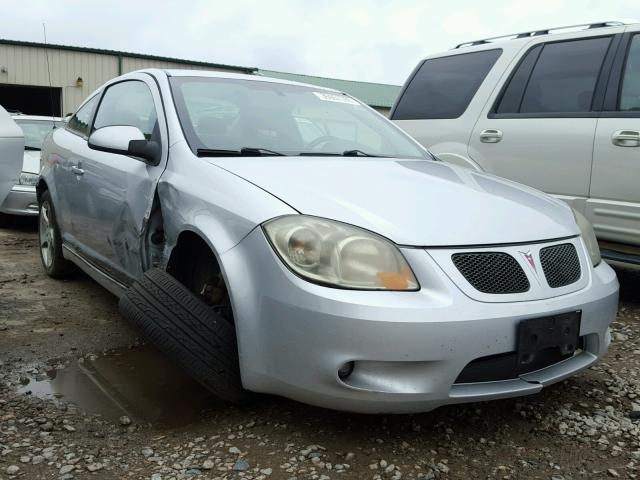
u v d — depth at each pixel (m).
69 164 4.27
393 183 2.74
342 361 2.14
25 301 4.35
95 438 2.47
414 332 2.12
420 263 2.23
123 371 3.18
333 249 2.22
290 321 2.22
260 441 2.41
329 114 3.75
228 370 2.49
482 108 4.98
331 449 2.35
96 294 4.55
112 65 23.25
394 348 2.12
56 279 4.94
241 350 2.38
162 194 2.96
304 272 2.22
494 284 2.30
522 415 2.66
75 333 3.72
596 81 4.37
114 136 3.23
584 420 2.62
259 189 2.53
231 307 2.44
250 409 2.67
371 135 3.76
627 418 2.66
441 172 3.18
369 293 2.16
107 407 2.76
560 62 4.65
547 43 4.79
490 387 2.27
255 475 2.18
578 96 4.45
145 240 3.09
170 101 3.29
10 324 3.86
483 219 2.49
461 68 5.34
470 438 2.47
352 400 2.19
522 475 2.22
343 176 2.76
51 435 2.48
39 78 22.16
